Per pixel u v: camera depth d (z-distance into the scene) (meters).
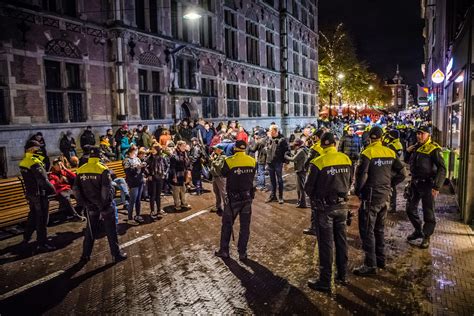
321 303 4.51
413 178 6.36
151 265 5.80
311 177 4.79
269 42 29.22
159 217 8.53
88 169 5.81
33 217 6.71
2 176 10.97
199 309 4.44
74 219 8.51
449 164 10.91
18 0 11.05
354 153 10.84
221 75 21.66
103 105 14.15
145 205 9.88
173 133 15.30
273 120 29.70
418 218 6.45
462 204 7.68
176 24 18.06
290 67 32.25
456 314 4.19
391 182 5.46
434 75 13.73
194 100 18.94
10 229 7.82
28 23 11.49
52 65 12.50
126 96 14.51
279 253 6.20
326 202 4.80
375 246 5.42
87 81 13.47
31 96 11.66
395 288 4.84
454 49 9.89
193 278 5.29
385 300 4.54
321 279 4.82
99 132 13.98
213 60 20.88
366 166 5.06
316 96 39.81
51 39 12.16
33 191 6.43
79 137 13.27
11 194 7.57
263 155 11.59
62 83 12.66
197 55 19.27
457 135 9.60
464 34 7.97
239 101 24.62
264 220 8.17
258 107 27.50
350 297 4.64
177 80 17.59
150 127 16.00
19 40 11.27
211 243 6.76
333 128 28.97
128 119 14.66
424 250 6.13
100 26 13.80
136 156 8.30
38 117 11.88
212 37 20.94
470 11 7.21
